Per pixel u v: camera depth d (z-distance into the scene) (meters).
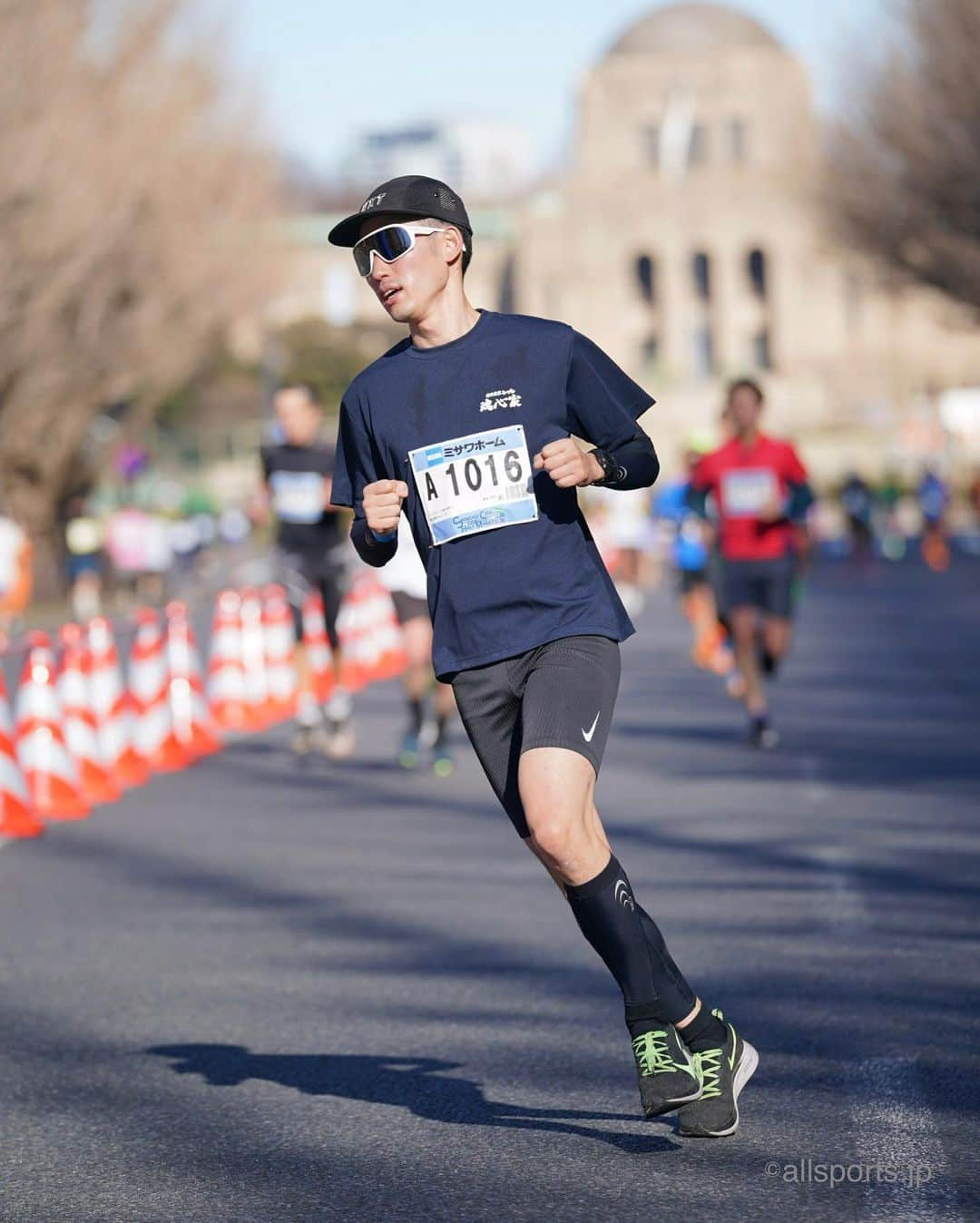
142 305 81.81
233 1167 11.09
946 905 17.91
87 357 79.50
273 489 30.33
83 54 75.88
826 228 115.44
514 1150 11.18
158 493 160.50
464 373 11.15
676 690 40.31
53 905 19.30
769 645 30.16
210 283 85.38
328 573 30.36
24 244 70.62
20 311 73.12
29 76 69.81
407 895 19.30
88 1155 11.41
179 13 82.12
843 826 22.47
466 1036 13.87
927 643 51.06
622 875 10.77
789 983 15.05
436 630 11.24
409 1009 14.73
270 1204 10.41
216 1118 12.08
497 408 11.08
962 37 94.06
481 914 18.33
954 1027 13.62
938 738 30.61
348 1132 11.66
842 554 117.50
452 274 11.32
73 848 22.75
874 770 27.05
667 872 19.89
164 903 19.28
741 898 18.44
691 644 52.56
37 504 82.75
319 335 156.00
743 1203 10.16
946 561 106.25
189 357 86.94
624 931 10.70
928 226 105.12
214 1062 13.41
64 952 17.08
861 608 67.81
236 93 90.38
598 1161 10.91
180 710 31.86
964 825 22.25
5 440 78.88
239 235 88.25
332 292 141.75
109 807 26.16
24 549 56.72
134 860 21.83
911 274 111.88
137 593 81.00
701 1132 11.02
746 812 23.70
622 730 32.97
